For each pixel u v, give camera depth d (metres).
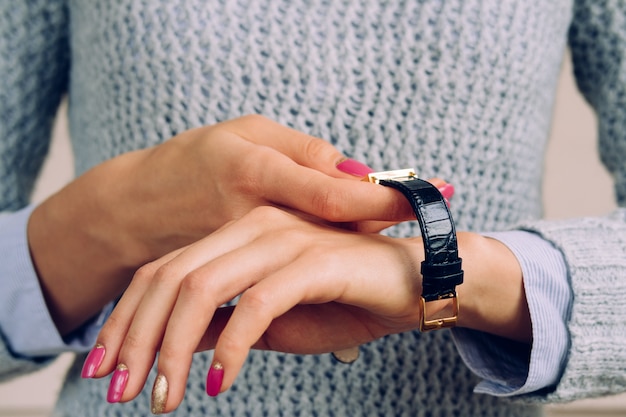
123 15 0.57
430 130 0.56
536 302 0.47
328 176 0.45
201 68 0.56
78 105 0.63
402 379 0.56
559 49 0.60
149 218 0.50
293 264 0.41
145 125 0.57
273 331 0.46
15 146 0.64
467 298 0.47
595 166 1.12
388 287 0.43
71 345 0.59
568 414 1.11
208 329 0.43
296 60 0.56
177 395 0.39
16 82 0.63
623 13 0.59
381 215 0.44
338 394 0.55
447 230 0.42
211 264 0.40
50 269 0.56
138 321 0.40
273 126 0.49
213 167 0.47
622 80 0.59
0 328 0.58
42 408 1.19
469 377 0.56
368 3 0.56
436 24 0.56
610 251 0.50
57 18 0.64
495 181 0.57
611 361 0.49
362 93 0.56
